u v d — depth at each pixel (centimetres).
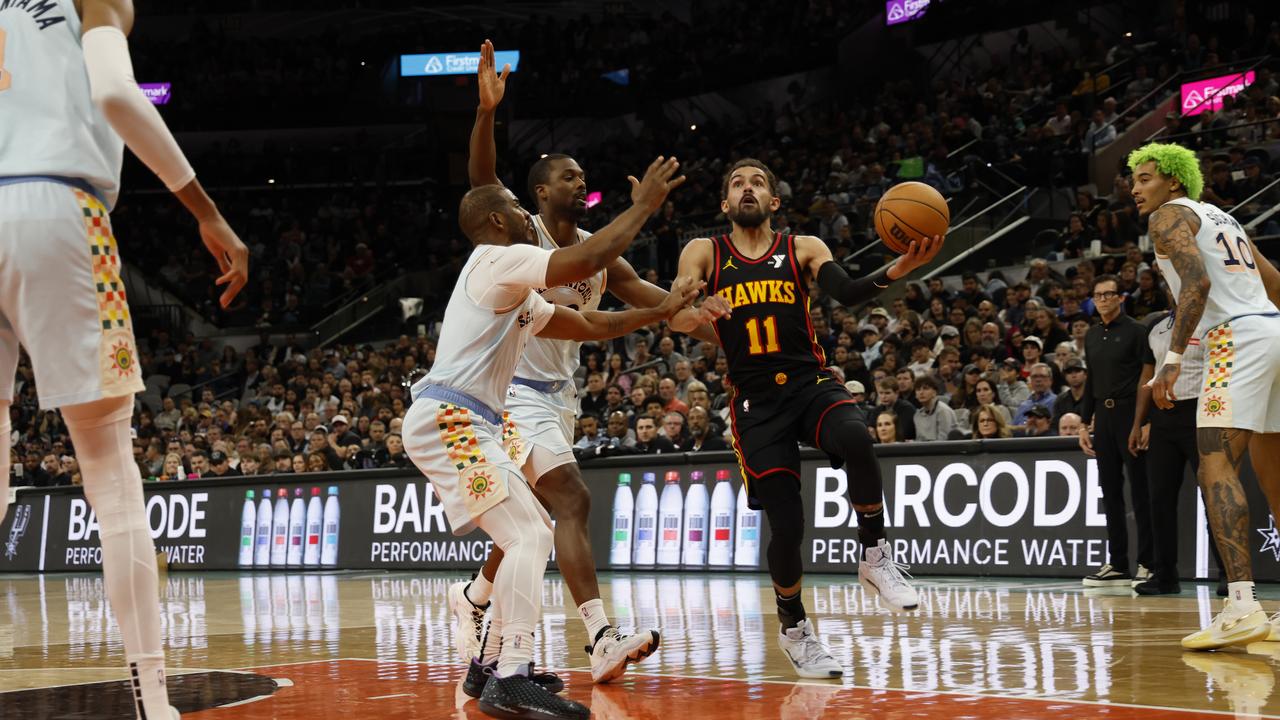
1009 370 992
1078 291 1164
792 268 380
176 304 2245
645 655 353
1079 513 748
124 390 236
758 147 2184
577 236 415
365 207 2434
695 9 2627
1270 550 675
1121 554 692
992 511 784
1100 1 2041
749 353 376
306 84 2542
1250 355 405
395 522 1081
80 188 234
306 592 831
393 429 1130
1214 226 416
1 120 233
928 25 2223
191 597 804
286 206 2495
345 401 1504
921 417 923
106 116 225
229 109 2550
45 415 1758
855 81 2330
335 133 2602
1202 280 399
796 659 361
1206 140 1550
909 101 2125
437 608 667
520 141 2586
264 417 1591
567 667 397
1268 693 302
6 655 470
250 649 467
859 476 359
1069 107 1873
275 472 1270
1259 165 1398
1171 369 404
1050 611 545
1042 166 1661
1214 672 342
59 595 888
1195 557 711
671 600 657
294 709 310
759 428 375
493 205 334
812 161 2023
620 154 2402
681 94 2492
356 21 2694
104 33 227
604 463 966
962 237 1560
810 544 852
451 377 320
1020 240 1587
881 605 600
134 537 238
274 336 2169
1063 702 293
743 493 886
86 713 312
